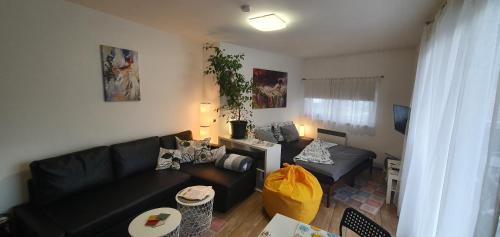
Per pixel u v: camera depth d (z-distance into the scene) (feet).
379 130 14.47
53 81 7.17
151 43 9.82
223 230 7.62
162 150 9.75
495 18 3.29
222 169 9.61
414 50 12.78
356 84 15.01
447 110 4.48
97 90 8.27
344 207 9.37
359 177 12.71
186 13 7.89
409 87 13.11
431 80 6.45
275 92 15.58
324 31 9.58
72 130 7.76
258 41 11.69
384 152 14.39
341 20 8.12
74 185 6.95
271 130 14.71
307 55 15.84
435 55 6.26
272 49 13.83
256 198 9.78
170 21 8.84
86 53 7.84
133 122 9.56
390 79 13.78
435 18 6.58
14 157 6.62
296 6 6.91
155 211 6.16
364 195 10.44
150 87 10.02
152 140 9.64
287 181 8.36
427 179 5.42
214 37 11.07
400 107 10.45
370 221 4.29
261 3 6.77
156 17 8.41
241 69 12.96
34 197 6.42
